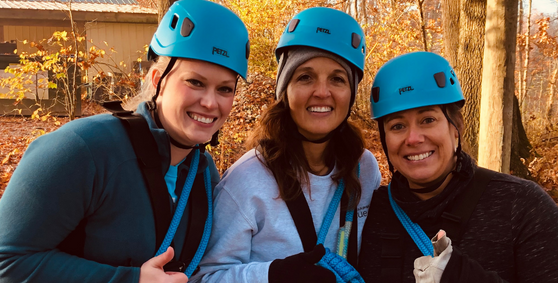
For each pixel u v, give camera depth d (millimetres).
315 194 1946
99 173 1410
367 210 2072
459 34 6996
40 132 6746
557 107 16578
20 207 1312
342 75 1862
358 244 1999
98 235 1449
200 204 1754
